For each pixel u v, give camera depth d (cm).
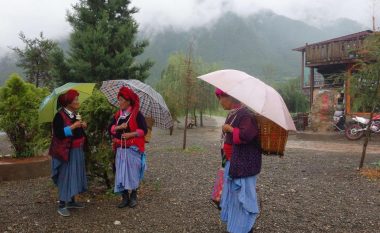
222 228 536
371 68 952
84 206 619
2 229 520
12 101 870
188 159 1122
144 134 600
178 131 2503
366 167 988
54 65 2564
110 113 646
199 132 2411
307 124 2270
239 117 454
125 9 2812
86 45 2497
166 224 548
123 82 627
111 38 2642
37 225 536
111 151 656
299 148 1489
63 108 579
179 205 633
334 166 1016
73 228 528
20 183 788
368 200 679
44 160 860
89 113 648
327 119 2114
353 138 1794
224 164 484
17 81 890
